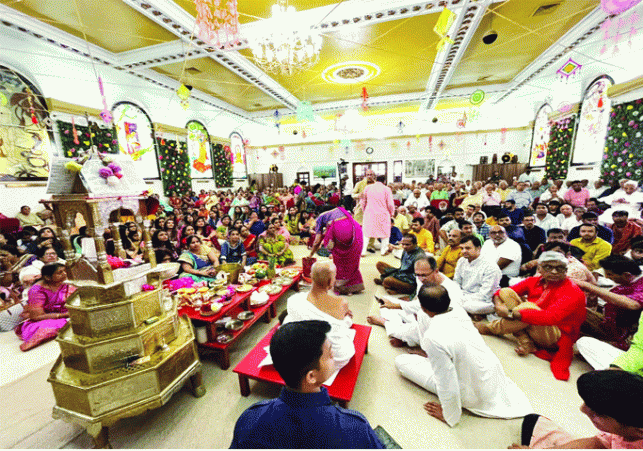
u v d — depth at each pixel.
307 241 6.03
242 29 4.89
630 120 5.72
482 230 4.31
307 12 4.58
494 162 12.35
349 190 14.89
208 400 1.81
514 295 2.35
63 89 6.00
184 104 6.10
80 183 1.45
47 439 1.56
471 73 8.09
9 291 3.12
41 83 5.58
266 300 2.59
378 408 1.71
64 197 1.42
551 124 9.23
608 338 2.10
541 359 2.13
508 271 3.12
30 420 1.69
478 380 1.56
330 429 0.70
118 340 1.47
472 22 5.00
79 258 1.52
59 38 5.07
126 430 1.59
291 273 3.31
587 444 0.96
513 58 7.01
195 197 9.70
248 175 15.20
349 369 1.76
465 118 10.80
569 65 4.62
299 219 6.39
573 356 2.15
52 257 2.88
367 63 7.05
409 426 1.58
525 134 12.22
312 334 0.75
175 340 1.77
